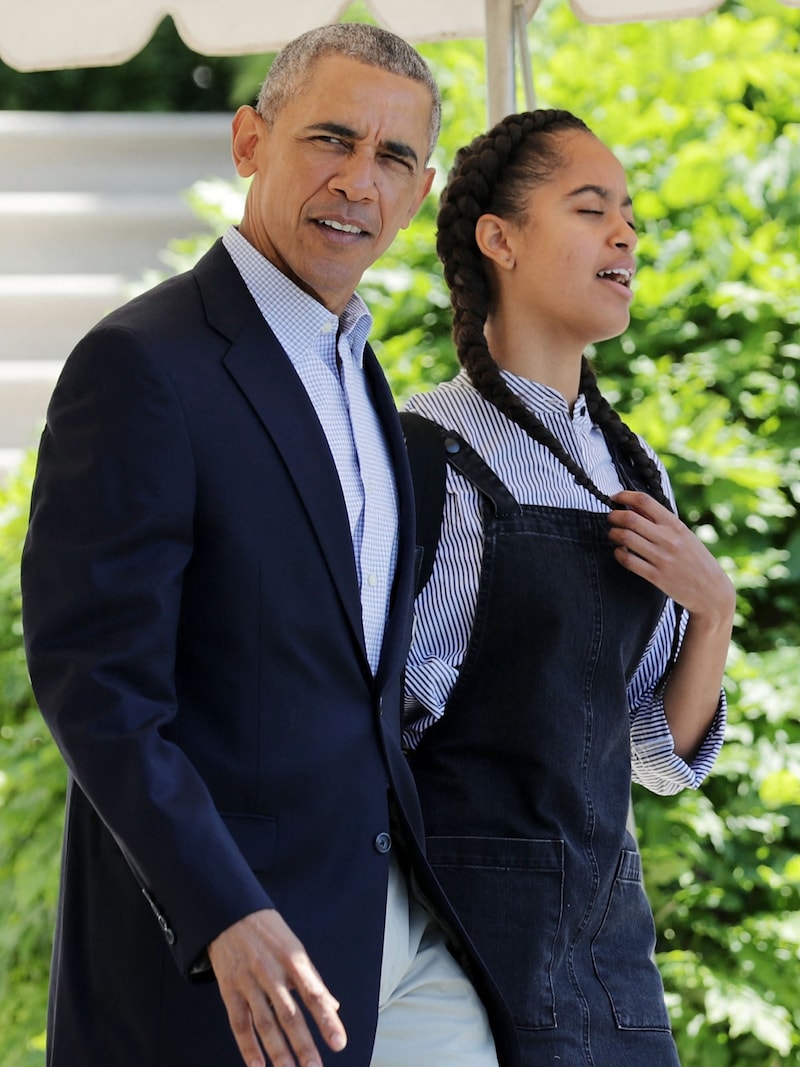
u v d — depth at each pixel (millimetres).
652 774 9055
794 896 14117
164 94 27875
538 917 7828
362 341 7691
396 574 7496
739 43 17391
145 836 5984
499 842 7898
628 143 16547
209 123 23969
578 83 16906
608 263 8719
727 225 15984
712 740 9078
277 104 7492
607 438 9242
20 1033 14977
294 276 7430
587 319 8734
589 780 8125
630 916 8344
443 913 7480
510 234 8867
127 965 6594
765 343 15516
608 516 8453
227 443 6754
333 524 6949
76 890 6914
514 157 8953
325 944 6727
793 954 13695
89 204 22594
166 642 6391
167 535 6492
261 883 6629
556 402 8820
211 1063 6461
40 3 11148
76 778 6285
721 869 14008
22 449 20984
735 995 13312
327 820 6805
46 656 6340
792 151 16641
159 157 23844
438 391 8914
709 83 17031
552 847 7902
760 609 15469
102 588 6316
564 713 8039
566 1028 7770
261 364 7012
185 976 6055
